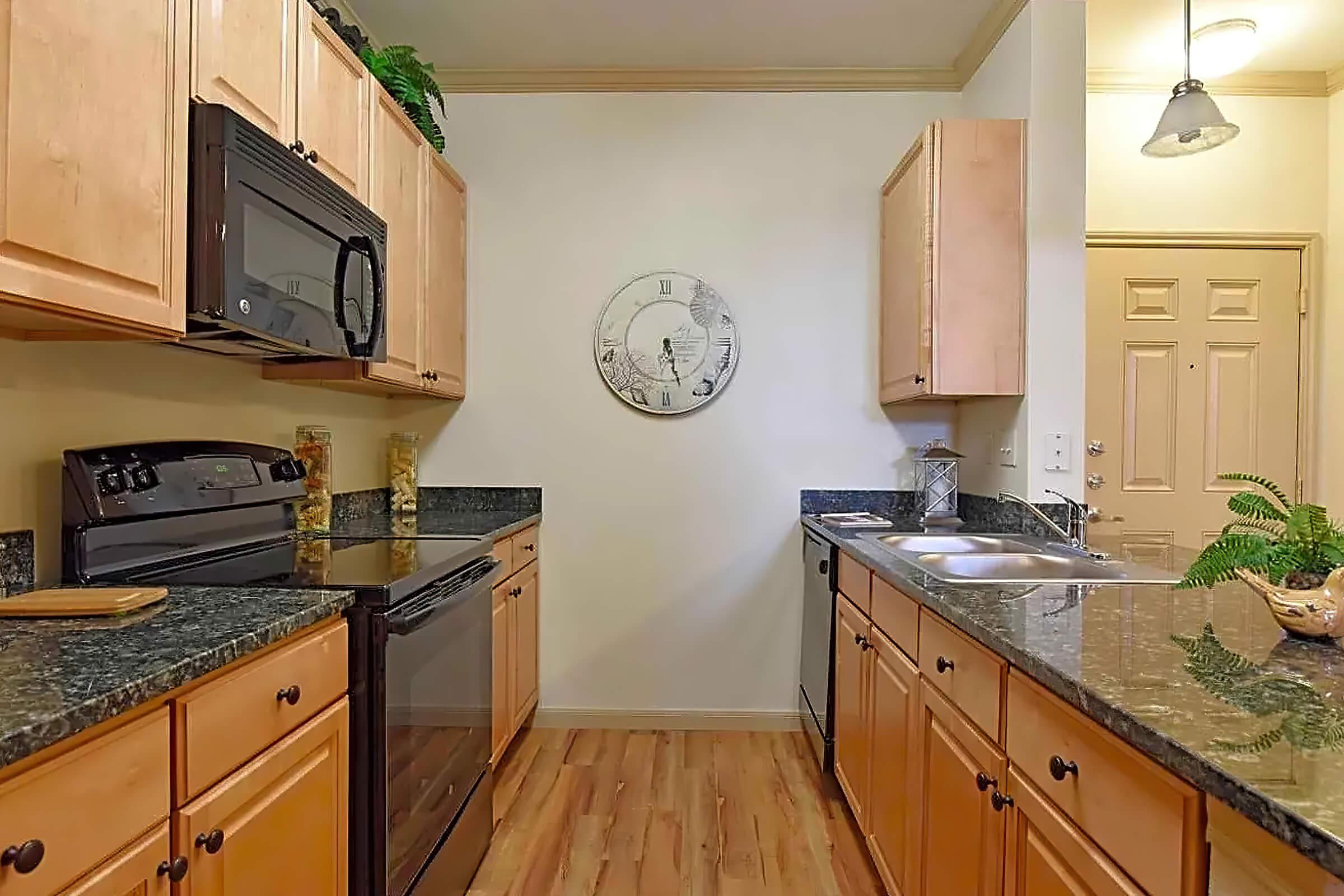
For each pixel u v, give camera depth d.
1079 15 2.36
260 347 1.75
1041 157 2.37
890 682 1.85
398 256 2.30
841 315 3.04
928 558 2.06
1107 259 3.04
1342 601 1.06
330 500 2.39
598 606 3.07
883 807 1.89
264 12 1.56
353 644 1.40
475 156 3.06
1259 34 2.67
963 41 2.78
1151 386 3.04
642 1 2.52
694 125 3.05
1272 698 0.85
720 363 3.04
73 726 0.75
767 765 2.73
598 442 3.06
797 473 3.05
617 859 2.11
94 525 1.43
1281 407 3.03
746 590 3.06
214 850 0.98
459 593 1.76
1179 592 1.46
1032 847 1.08
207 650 0.97
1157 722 0.77
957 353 2.40
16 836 0.70
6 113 0.94
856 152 3.03
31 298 0.98
